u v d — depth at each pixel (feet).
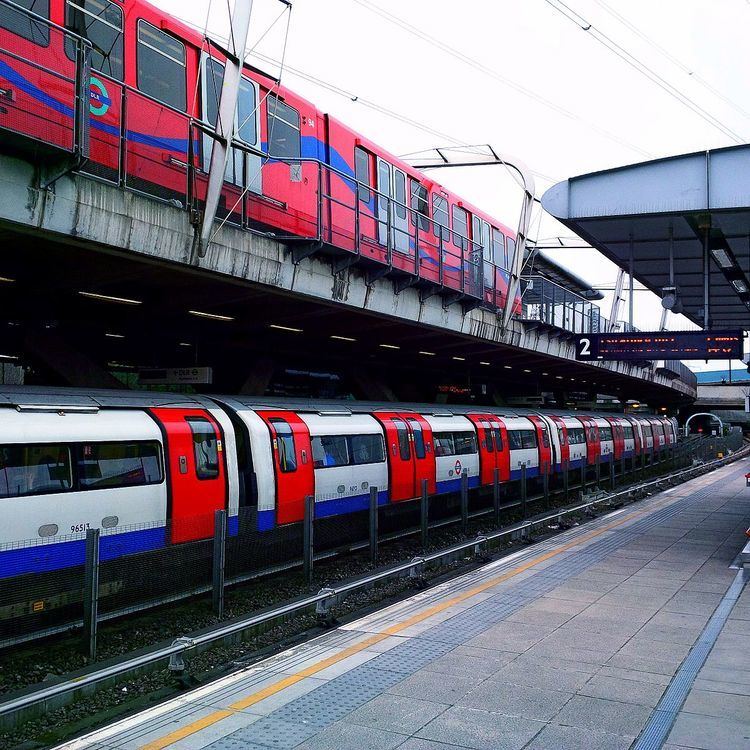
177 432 38.78
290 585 40.32
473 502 68.69
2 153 29.19
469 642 27.53
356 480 52.60
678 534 52.54
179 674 25.95
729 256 74.64
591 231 68.80
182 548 32.55
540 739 19.11
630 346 65.21
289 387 80.59
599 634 28.45
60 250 37.68
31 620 27.45
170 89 42.09
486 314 69.46
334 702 21.70
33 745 21.02
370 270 52.29
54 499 32.01
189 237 37.55
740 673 24.00
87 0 37.24
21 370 57.72
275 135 50.14
